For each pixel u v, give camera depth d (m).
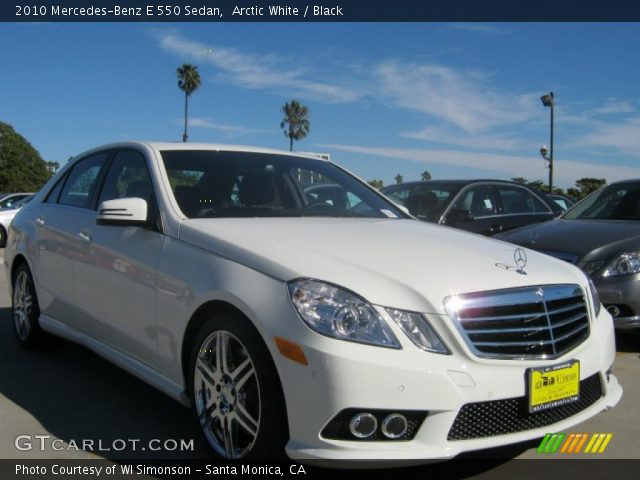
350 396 2.63
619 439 3.69
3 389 4.34
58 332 4.72
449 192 8.52
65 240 4.56
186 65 43.41
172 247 3.51
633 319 5.23
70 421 3.79
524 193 9.31
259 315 2.83
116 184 4.38
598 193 7.04
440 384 2.71
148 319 3.60
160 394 4.28
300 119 55.25
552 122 23.59
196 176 4.07
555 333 3.08
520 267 3.22
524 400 2.91
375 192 4.86
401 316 2.77
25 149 75.44
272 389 2.82
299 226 3.62
